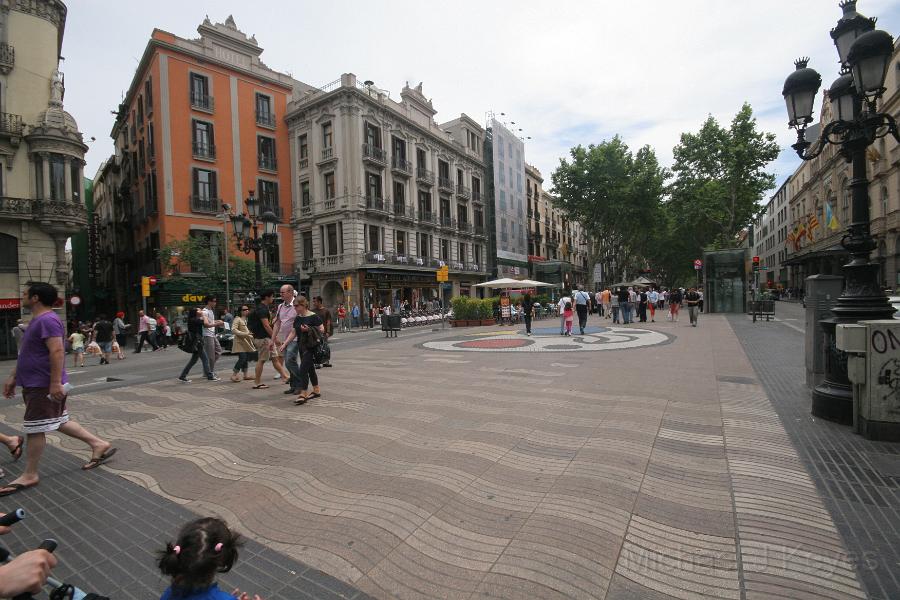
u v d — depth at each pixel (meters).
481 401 6.35
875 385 4.33
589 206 43.41
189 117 28.39
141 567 2.65
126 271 38.53
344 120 30.98
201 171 29.00
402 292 35.19
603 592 2.28
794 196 58.09
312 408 6.25
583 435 4.72
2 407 7.82
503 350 12.46
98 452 4.33
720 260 28.11
